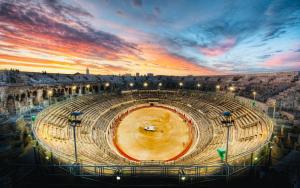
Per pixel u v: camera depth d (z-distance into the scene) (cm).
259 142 1858
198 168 1551
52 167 1616
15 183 1489
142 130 3784
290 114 2994
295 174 1491
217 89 6431
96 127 3428
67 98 4609
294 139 2238
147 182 1423
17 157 1989
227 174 1420
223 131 2905
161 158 2739
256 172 1534
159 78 8681
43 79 5141
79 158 1781
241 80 6253
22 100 3869
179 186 1385
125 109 4850
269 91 4672
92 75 7744
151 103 5516
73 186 1435
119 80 8231
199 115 4169
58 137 2412
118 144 3186
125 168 1563
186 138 3416
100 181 1437
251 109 3200
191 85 7375
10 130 2672
